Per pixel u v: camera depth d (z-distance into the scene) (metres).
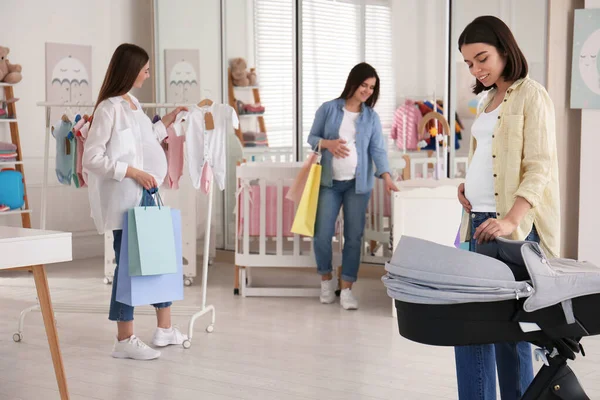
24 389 3.22
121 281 3.60
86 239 6.90
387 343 3.98
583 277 1.89
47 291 2.77
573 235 5.53
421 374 3.44
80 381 3.34
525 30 5.38
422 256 1.96
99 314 4.68
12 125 6.18
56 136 4.09
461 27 5.52
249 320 4.50
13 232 2.74
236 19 6.45
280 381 3.33
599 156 5.13
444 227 4.52
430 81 5.64
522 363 2.33
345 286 4.84
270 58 6.30
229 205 6.56
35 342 4.00
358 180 4.77
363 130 4.80
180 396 3.14
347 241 4.84
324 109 4.86
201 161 4.01
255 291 5.20
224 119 4.07
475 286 1.88
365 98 4.80
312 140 4.84
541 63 5.35
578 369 3.50
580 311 1.92
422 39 5.65
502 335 1.91
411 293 1.95
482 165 2.48
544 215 2.39
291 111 6.22
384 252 5.83
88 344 3.97
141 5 7.26
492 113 2.45
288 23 6.19
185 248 5.59
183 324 4.40
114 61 3.62
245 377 3.39
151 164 3.75
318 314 4.66
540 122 2.33
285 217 5.18
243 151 6.47
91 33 6.87
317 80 6.11
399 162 5.78
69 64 6.70
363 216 4.84
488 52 2.37
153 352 3.70
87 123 3.82
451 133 5.59
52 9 6.57
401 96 5.76
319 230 4.89
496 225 2.18
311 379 3.36
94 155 3.52
